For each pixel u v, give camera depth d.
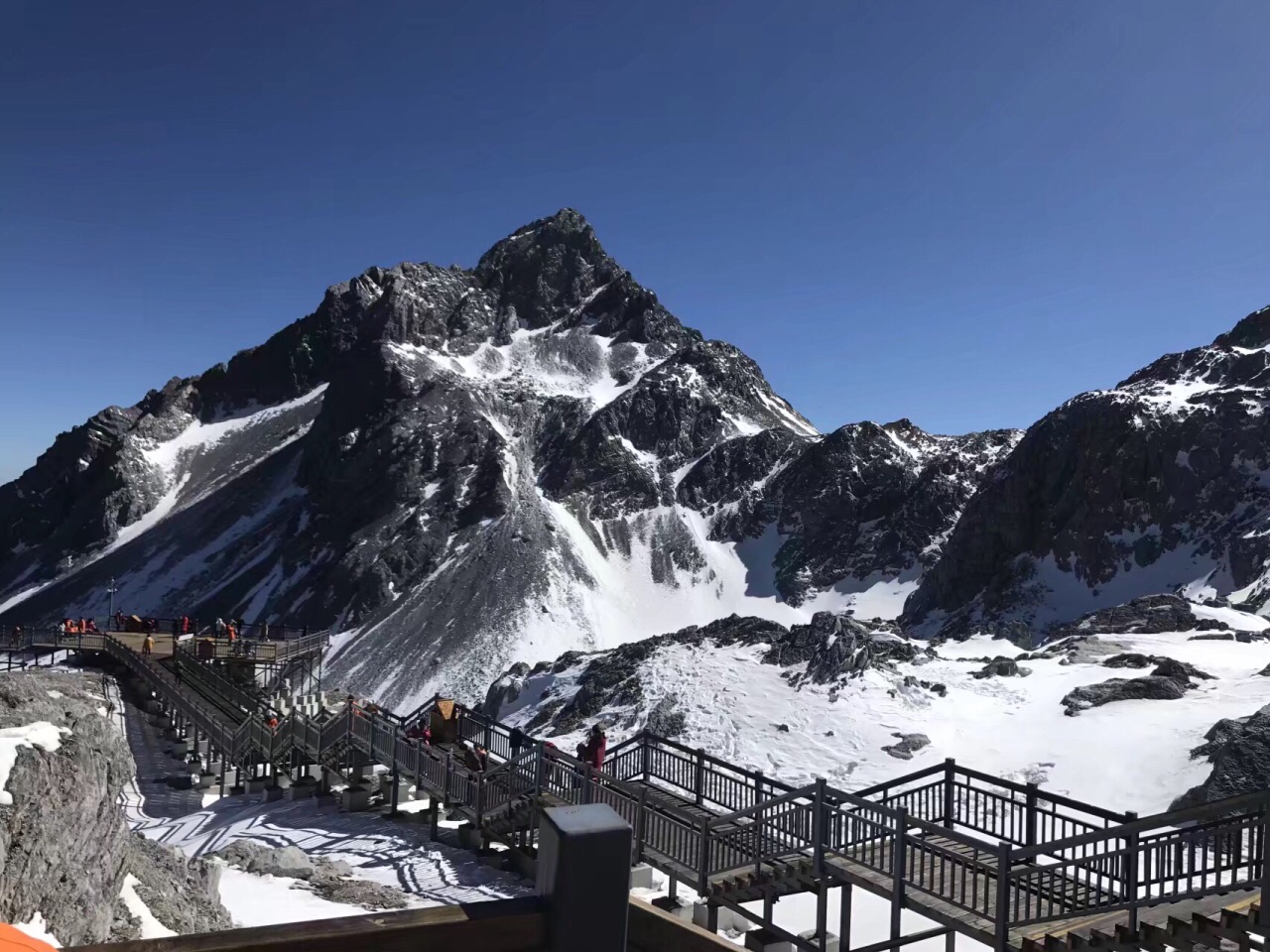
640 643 52.75
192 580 140.88
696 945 3.08
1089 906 9.26
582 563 130.25
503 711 53.25
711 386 186.75
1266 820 7.44
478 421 159.88
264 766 26.84
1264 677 31.72
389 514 139.62
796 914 17.05
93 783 8.58
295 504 157.00
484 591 117.38
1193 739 26.95
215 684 36.25
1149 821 8.43
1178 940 8.18
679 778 17.19
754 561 139.50
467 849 18.50
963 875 10.01
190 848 19.25
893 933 10.67
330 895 13.70
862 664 38.25
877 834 11.01
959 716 33.78
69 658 46.69
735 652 45.47
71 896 7.59
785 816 12.44
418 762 20.86
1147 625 44.78
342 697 43.84
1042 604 89.00
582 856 2.64
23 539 174.38
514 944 2.62
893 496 141.00
